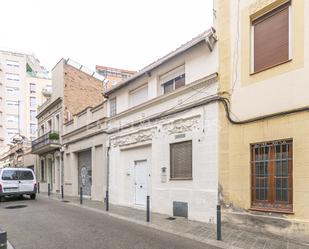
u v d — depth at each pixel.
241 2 9.59
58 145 24.66
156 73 13.29
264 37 8.93
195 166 10.84
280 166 8.17
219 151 9.91
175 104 12.00
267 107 8.55
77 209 14.01
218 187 9.84
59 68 25.05
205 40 10.35
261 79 8.77
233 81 9.66
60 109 24.80
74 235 8.43
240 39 9.55
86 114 20.17
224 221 9.50
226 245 7.39
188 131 11.27
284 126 8.06
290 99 7.96
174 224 10.00
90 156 19.84
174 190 11.76
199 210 10.51
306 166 7.47
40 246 7.33
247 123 9.08
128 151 15.53
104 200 17.12
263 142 8.61
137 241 7.74
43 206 15.10
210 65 10.53
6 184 18.02
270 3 8.68
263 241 7.64
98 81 26.28
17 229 9.32
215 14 10.48
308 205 7.36
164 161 12.42
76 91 24.81
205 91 10.61
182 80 12.22
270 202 8.35
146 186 13.98
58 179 25.77
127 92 15.55
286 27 8.34
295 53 7.91
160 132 12.77
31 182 18.94
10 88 69.56
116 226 9.74
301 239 7.41
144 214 12.17
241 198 9.10
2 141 66.69
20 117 69.50
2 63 69.38
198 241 7.80
